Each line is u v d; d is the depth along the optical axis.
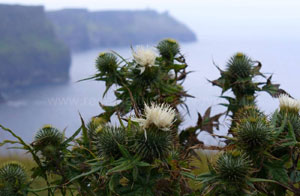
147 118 3.80
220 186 3.84
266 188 4.10
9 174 4.78
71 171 4.54
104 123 4.92
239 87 5.77
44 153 4.55
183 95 5.06
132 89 4.96
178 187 3.93
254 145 3.95
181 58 5.93
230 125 5.11
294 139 3.79
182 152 5.01
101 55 5.38
